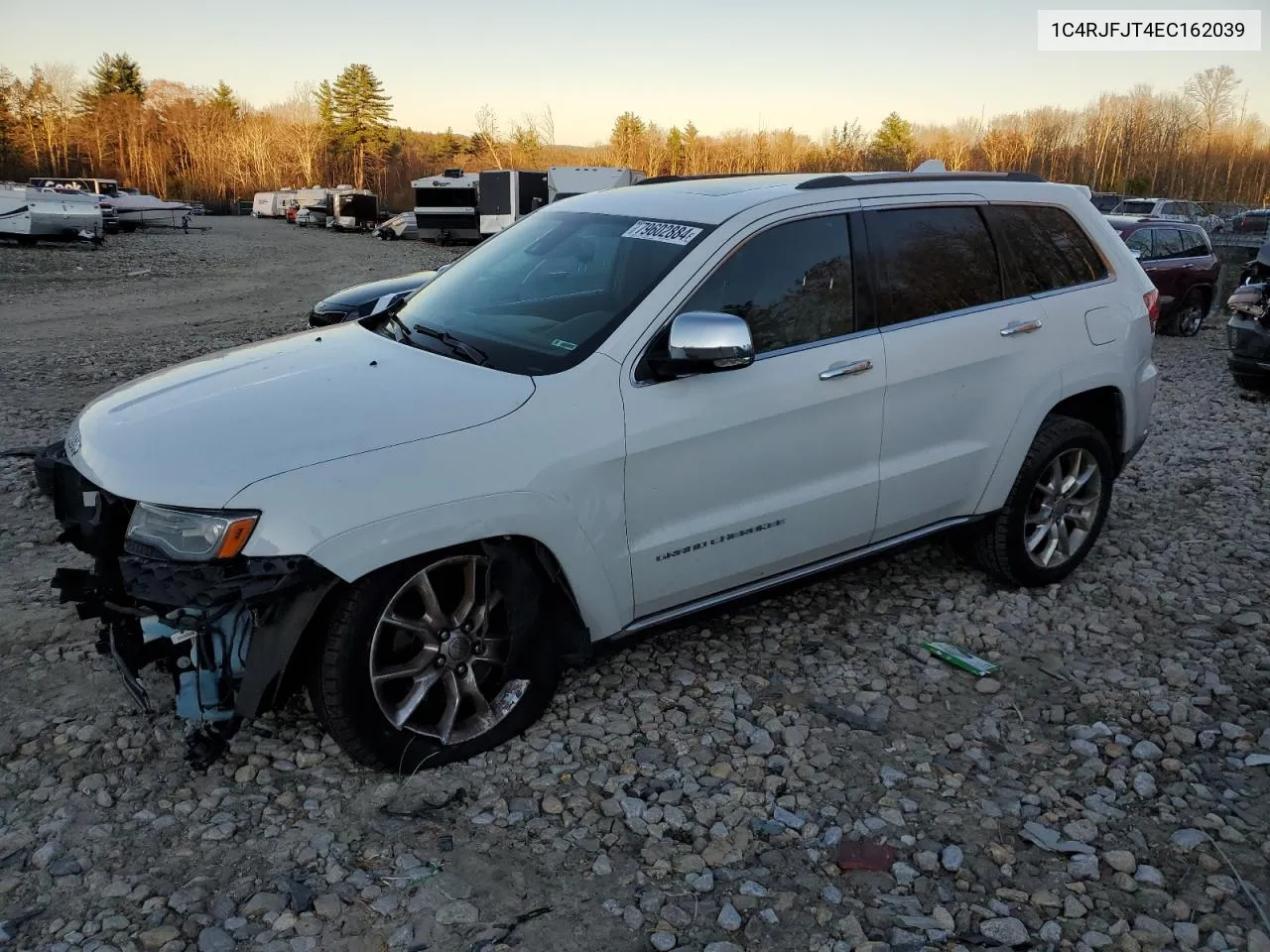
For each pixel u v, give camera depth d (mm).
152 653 3146
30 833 2896
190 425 3072
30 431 7543
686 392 3447
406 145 125000
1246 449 7520
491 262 4211
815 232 3832
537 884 2754
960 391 4191
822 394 3748
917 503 4191
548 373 3318
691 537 3555
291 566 2766
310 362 3561
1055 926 2619
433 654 3189
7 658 3896
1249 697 3795
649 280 3545
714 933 2592
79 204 30766
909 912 2670
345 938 2537
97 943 2484
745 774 3283
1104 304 4719
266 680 2875
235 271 25359
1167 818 3070
